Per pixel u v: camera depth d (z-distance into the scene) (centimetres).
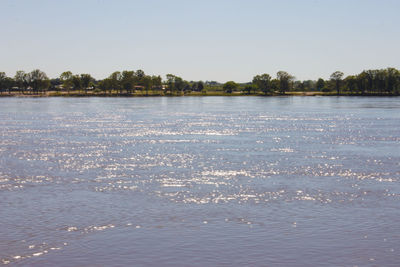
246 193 3319
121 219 2656
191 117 12281
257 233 2403
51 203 3028
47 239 2319
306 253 2133
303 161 4778
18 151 5550
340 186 3556
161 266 1991
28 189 3453
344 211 2825
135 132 8081
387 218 2675
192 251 2156
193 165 4553
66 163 4681
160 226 2519
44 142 6512
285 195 3256
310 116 12606
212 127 9169
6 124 9775
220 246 2219
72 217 2694
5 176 3972
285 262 2033
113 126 9381
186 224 2556
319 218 2673
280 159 4916
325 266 1994
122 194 3291
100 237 2345
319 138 7050
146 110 15900
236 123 10231
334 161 4775
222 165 4541
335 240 2302
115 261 2044
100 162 4747
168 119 11512
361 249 2183
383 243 2262
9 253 2134
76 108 17125
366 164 4584
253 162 4719
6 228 2489
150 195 3256
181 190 3422
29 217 2697
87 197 3195
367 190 3409
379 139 6862
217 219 2656
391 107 17500
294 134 7706
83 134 7694
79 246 2219
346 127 9031
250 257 2086
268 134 7719
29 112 14362
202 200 3111
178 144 6316
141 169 4334
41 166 4494
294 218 2677
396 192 3344
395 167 4400
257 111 15238
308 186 3559
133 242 2273
